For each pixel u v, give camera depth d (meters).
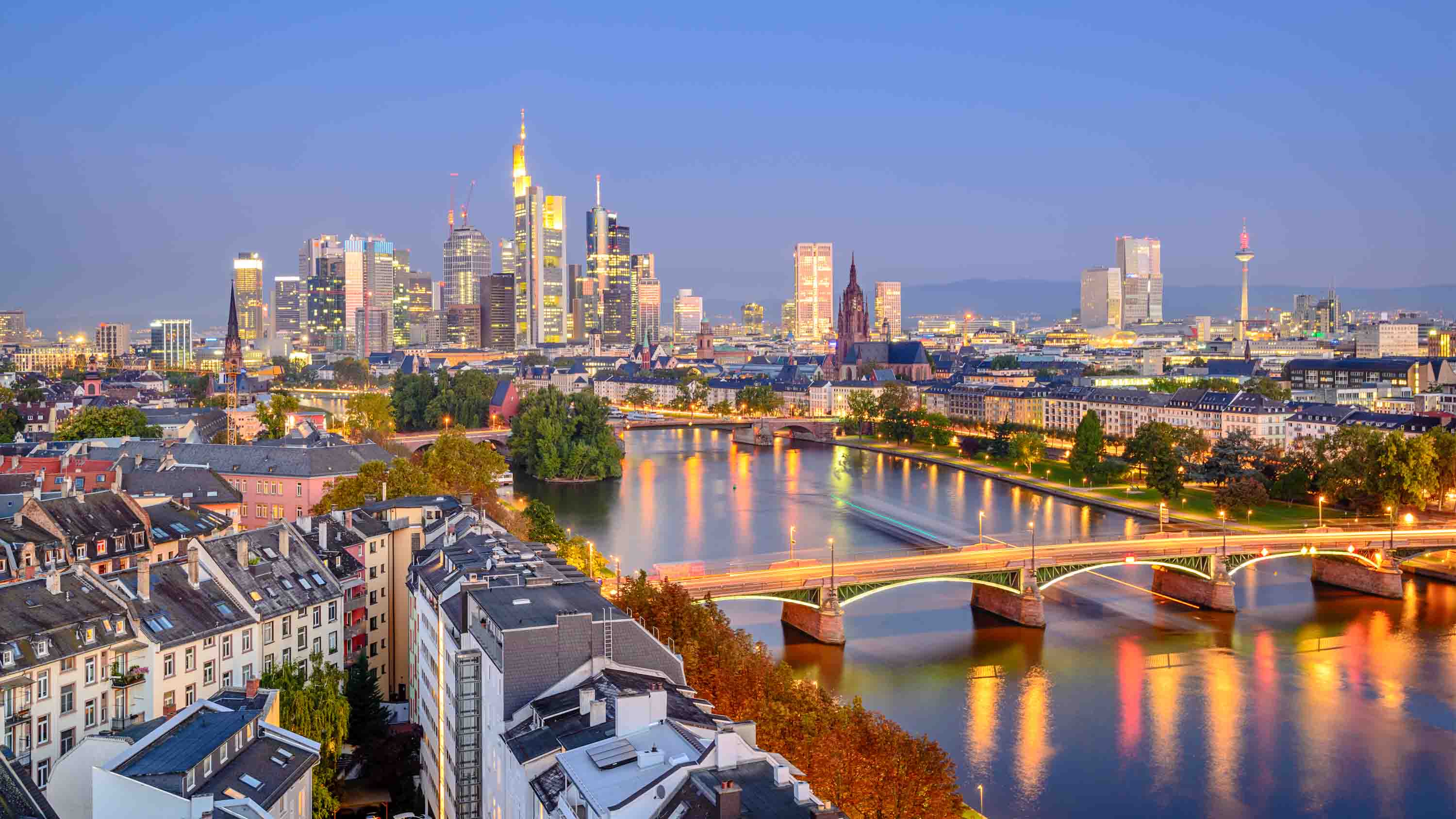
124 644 166.75
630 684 146.62
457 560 195.12
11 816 113.94
